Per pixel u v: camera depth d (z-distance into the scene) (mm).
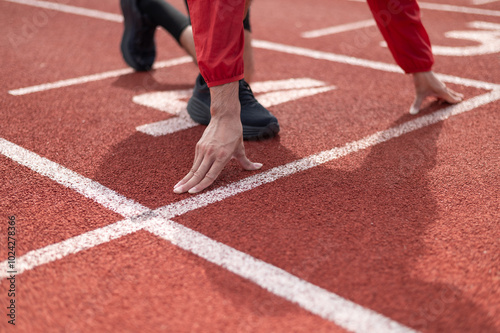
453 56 4402
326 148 2662
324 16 6258
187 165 2488
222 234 1911
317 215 2035
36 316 1515
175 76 3979
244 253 1798
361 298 1581
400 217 2023
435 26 5605
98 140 2777
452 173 2381
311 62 4309
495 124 2943
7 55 4445
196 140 2783
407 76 3914
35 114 3143
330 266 1729
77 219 2021
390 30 2895
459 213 2053
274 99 3408
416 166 2455
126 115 3152
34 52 4559
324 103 3332
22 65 4172
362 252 1803
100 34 5277
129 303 1563
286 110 3207
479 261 1755
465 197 2172
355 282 1650
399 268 1719
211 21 2021
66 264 1749
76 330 1459
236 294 1600
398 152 2605
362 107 3260
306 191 2221
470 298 1581
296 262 1748
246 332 1446
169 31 3695
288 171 2408
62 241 1880
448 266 1729
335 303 1560
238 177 2350
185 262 1754
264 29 5539
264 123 2705
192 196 2189
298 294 1599
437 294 1597
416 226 1962
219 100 2148
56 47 4742
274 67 4164
